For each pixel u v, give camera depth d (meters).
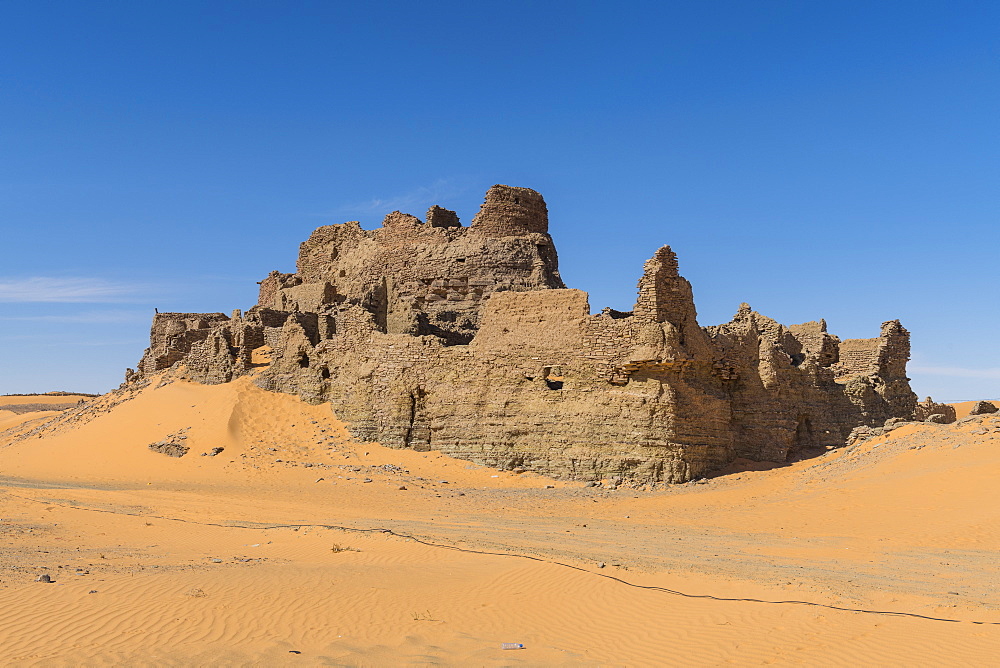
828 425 60.34
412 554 26.72
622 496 42.97
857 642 16.78
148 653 15.78
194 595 19.83
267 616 18.50
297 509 39.84
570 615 19.28
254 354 67.94
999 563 25.70
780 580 22.81
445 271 66.62
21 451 62.28
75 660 15.22
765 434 54.34
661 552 28.23
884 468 40.97
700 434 48.31
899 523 32.25
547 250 67.31
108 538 32.75
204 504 41.41
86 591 20.02
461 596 20.70
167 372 71.88
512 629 18.34
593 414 47.72
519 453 49.53
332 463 52.53
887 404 65.50
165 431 58.62
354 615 18.88
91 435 60.84
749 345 55.66
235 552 28.69
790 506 37.53
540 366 49.94
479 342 52.38
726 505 39.69
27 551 27.92
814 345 69.50
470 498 43.22
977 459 37.66
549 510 39.94
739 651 16.61
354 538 29.61
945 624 17.72
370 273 71.19
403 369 54.75
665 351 45.94
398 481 47.62
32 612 18.12
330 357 59.66
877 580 23.08
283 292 78.88
